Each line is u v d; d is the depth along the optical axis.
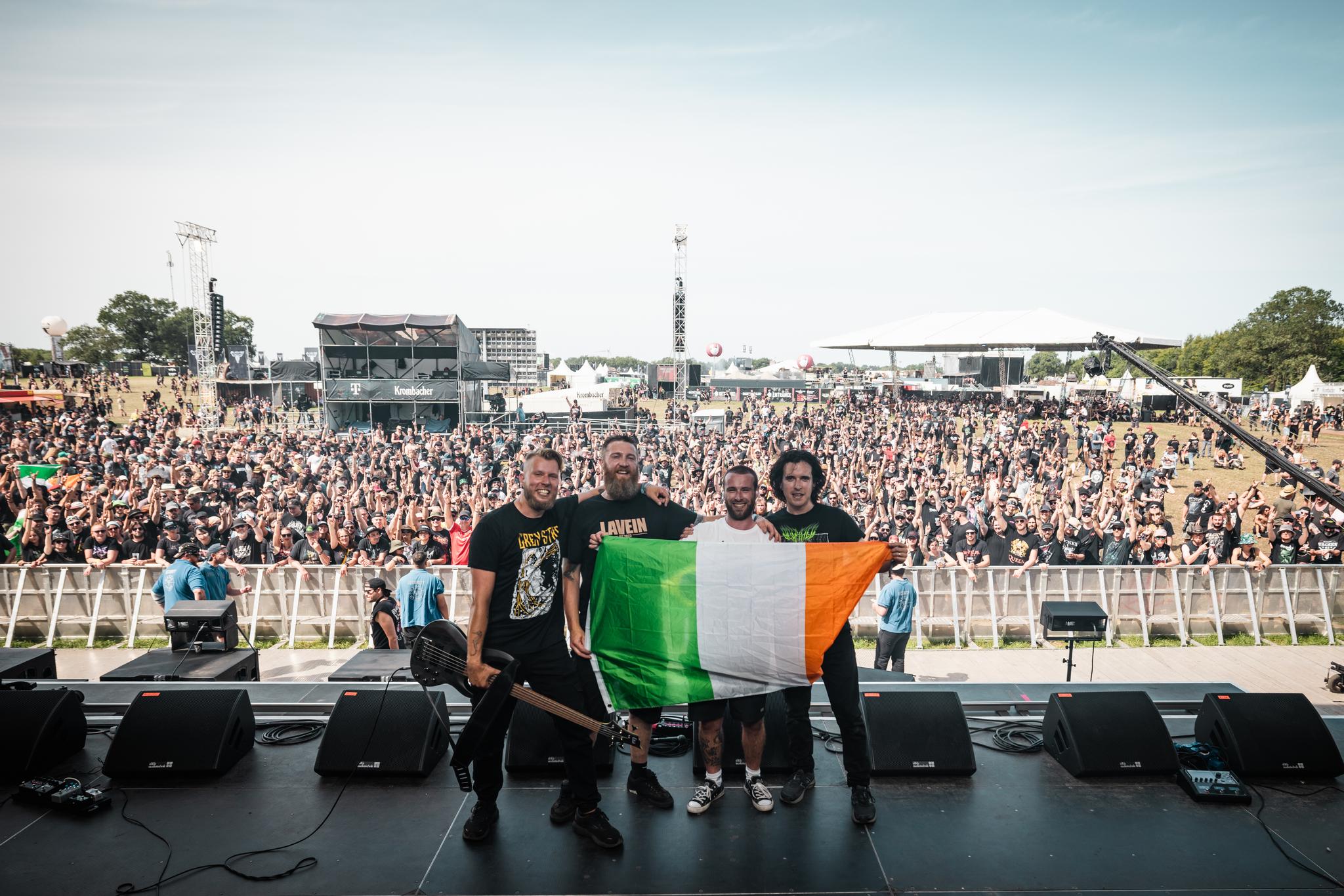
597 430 36.50
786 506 4.32
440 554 11.29
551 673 3.56
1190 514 12.92
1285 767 4.05
